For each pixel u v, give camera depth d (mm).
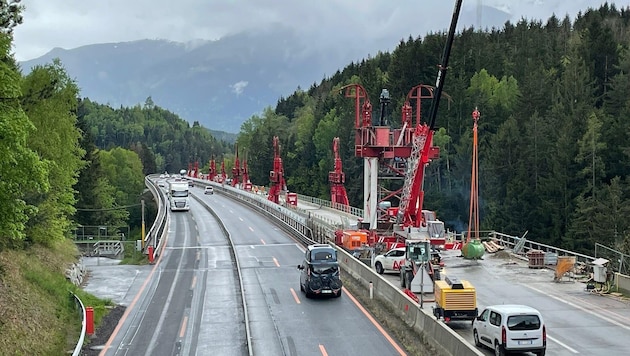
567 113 88625
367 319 30703
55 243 44312
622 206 65750
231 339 27672
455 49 124562
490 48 137250
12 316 25031
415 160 52312
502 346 22969
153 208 137500
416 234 49719
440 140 103062
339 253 46375
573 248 69625
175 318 31672
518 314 23047
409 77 124188
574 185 76562
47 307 29125
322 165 139250
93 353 25703
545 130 86500
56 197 43625
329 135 147000
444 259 49094
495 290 36781
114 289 39250
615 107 88500
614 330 27500
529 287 37688
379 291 34094
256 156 188250
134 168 157250
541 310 31516
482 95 112875
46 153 40844
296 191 157500
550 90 102062
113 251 60719
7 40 24625
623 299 33938
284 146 175125
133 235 117750
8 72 24312
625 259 41375
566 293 35750
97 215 93938
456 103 111312
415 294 33906
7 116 23062
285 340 27078
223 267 46969
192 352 25812
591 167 74188
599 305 32531
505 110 108375
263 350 25609
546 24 171375
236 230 70188
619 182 71562
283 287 39125
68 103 43906
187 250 56062
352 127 128750
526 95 99500
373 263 44188
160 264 48750
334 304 34219
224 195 128500
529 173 85062
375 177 63500
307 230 60344
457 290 27891
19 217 25266
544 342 22953
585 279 39938
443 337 23375
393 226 55000
